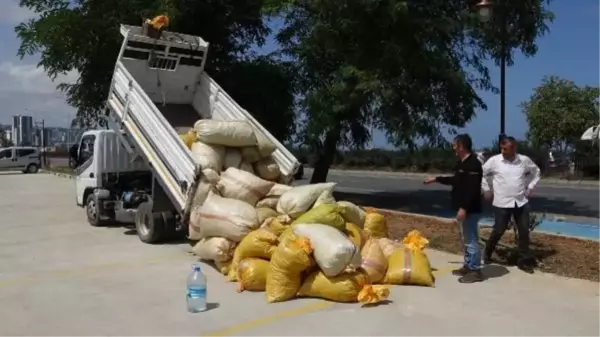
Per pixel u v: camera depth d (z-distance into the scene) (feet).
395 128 50.08
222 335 19.31
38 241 38.09
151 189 38.96
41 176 119.55
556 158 110.22
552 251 30.63
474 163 25.45
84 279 27.27
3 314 22.04
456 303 22.61
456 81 50.24
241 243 25.88
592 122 117.29
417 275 24.93
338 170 147.33
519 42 55.47
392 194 74.90
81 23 55.93
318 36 51.88
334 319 20.70
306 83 61.77
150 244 36.11
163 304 22.95
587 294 23.84
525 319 20.74
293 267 22.77
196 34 60.18
